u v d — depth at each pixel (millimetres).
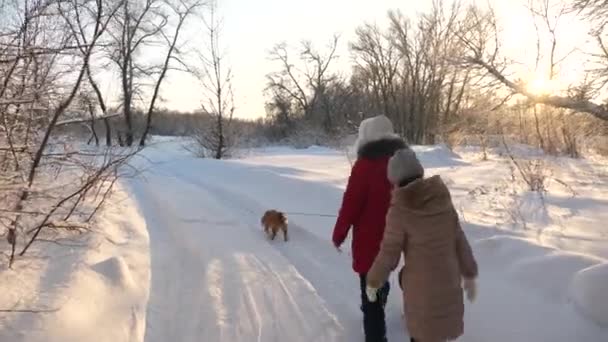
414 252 3865
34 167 5598
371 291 3934
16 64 5117
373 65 45438
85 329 4359
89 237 6461
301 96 54000
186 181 15414
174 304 5398
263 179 12891
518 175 12562
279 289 5898
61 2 5418
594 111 7680
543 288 5078
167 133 44469
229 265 6734
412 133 40719
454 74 9164
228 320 5070
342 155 22172
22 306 4434
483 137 14930
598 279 4570
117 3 6113
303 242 7949
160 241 7770
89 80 6047
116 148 8570
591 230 6977
